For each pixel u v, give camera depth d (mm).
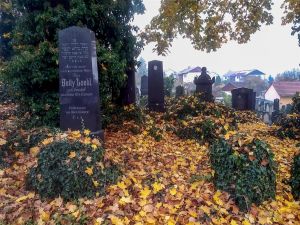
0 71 7621
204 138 8258
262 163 4750
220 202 4578
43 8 7711
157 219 4281
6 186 4855
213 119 9141
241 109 15750
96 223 4074
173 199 4707
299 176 5098
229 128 8539
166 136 8609
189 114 10594
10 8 10977
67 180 4594
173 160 6617
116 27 8367
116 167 5363
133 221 4203
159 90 11656
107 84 7680
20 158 5695
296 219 4539
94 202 4508
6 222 4121
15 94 8047
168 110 11320
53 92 7457
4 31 12578
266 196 4766
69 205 4422
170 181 5324
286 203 4879
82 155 4875
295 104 12125
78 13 7320
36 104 7316
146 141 7812
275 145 8344
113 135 8156
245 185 4617
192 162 6566
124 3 8594
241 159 4719
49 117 7246
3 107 8922
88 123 6453
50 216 4242
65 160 4742
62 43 6355
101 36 8414
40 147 5285
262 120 14680
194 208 4477
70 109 6457
